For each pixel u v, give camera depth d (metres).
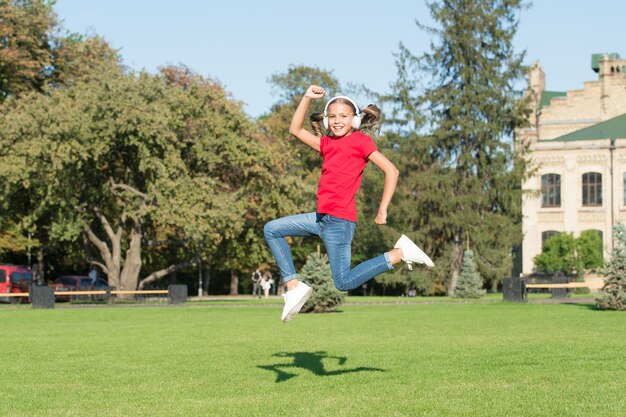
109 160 44.03
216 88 52.03
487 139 58.81
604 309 27.97
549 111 80.31
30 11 49.88
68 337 17.52
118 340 16.52
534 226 71.19
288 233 8.09
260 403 8.27
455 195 59.41
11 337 17.62
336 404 8.09
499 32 59.12
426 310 28.95
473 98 59.03
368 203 69.38
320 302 28.86
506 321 21.80
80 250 55.28
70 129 38.91
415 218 60.25
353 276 7.96
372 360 12.10
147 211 40.84
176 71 55.16
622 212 68.81
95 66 50.62
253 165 44.22
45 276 66.38
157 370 11.30
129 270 44.78
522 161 59.69
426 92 60.62
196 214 40.47
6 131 38.84
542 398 8.23
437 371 10.59
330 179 7.93
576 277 64.19
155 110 41.06
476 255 58.44
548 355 12.38
